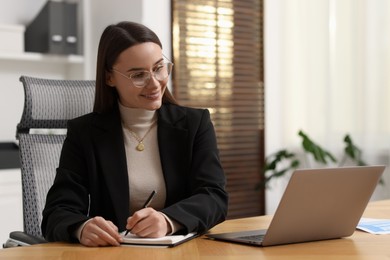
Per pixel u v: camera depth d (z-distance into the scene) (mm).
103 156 1692
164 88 1678
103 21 3562
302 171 1311
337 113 4055
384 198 3861
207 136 1776
